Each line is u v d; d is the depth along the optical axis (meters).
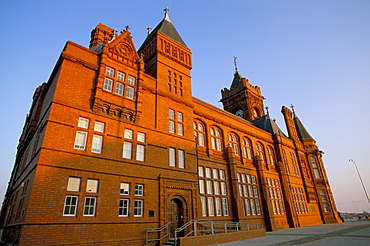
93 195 16.53
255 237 22.28
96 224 15.90
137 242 17.36
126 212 17.94
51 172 15.14
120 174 18.44
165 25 31.53
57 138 16.16
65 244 14.23
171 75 27.12
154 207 19.55
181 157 23.98
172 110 25.48
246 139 37.62
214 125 32.50
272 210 33.44
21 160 27.30
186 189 22.64
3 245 20.30
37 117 24.14
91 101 19.03
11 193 26.41
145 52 29.98
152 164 20.89
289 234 24.73
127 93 21.58
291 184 42.41
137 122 21.38
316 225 40.81
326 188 48.97
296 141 50.00
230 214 28.03
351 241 16.38
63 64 18.44
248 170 34.19
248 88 58.38
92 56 20.42
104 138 18.61
